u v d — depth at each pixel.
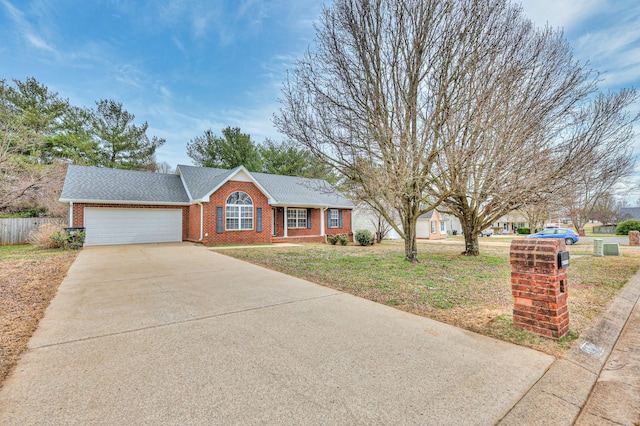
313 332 3.76
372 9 8.13
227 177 15.58
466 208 11.81
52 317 4.28
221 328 3.89
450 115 7.41
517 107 7.39
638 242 18.55
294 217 19.56
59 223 16.80
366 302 5.13
